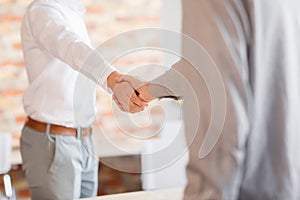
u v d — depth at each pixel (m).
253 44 0.93
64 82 2.05
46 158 2.10
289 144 0.97
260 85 0.95
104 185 3.79
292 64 0.97
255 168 0.97
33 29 1.99
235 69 0.91
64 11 2.06
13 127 3.85
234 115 0.90
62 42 1.86
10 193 2.54
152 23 4.17
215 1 0.93
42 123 2.09
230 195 0.93
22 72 3.86
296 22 0.98
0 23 3.80
